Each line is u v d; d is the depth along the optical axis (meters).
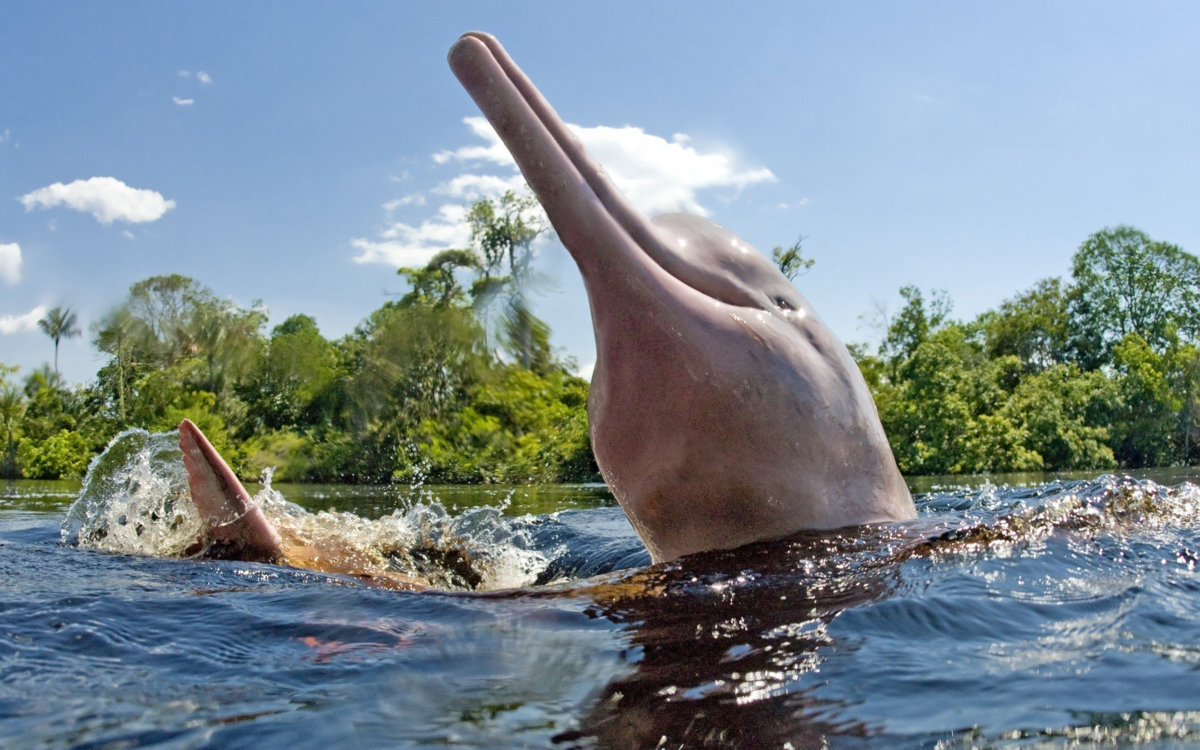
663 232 2.94
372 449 17.44
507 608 2.10
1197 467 25.86
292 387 24.06
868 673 1.56
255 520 3.79
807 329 3.02
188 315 27.77
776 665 1.62
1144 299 56.12
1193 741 1.25
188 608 2.19
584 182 2.62
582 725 1.38
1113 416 33.78
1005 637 1.75
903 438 31.03
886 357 46.97
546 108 2.69
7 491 14.45
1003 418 30.66
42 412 27.94
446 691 1.55
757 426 2.73
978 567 2.18
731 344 2.72
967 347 46.31
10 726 1.43
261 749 1.31
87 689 1.62
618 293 2.63
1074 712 1.37
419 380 15.60
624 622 1.94
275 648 1.86
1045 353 58.09
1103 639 1.73
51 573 2.87
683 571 2.38
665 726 1.36
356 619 2.05
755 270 3.04
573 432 12.84
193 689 1.61
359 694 1.55
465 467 13.97
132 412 26.70
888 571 2.21
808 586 2.15
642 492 2.84
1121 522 2.61
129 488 4.57
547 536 5.39
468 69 2.57
